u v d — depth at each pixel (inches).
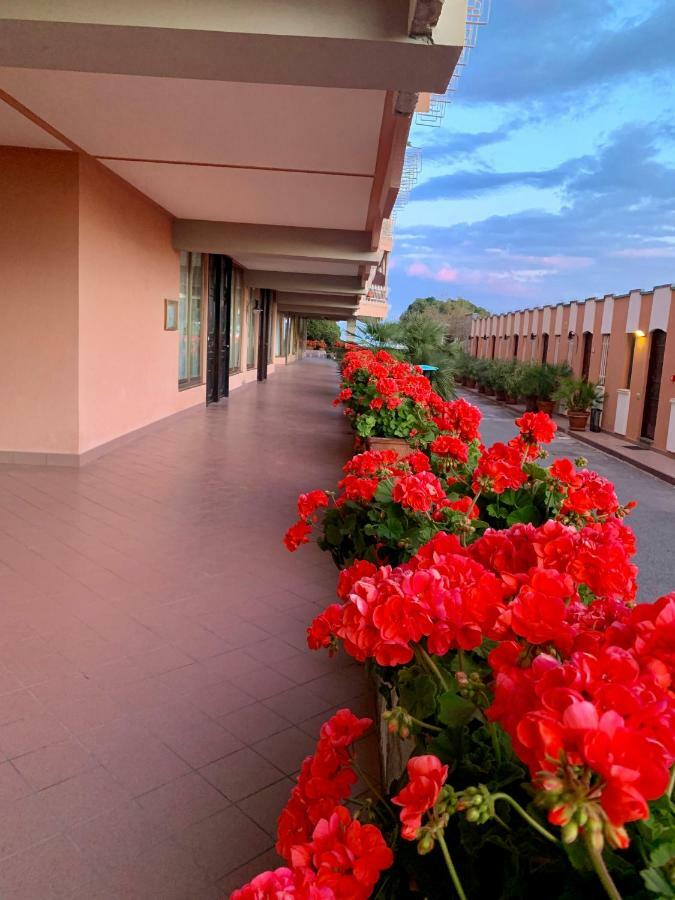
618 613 49.3
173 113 211.2
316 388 819.4
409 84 150.8
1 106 209.9
